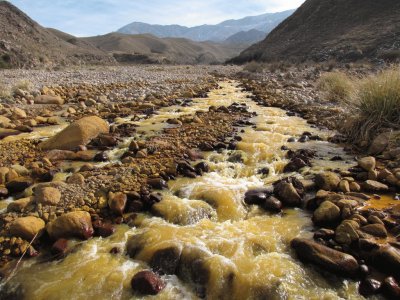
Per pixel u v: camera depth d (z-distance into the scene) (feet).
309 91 55.72
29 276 15.81
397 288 13.57
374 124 29.84
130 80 74.54
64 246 17.26
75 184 22.33
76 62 230.07
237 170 25.52
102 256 16.75
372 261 15.06
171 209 19.70
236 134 32.68
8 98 49.21
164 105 47.70
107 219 19.48
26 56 164.25
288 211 19.94
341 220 17.80
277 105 46.93
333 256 15.06
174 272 15.74
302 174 24.13
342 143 30.50
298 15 227.40
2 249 17.15
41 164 26.27
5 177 23.90
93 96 53.52
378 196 20.26
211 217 19.63
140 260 16.44
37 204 19.94
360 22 168.25
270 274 14.84
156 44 592.19
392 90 30.32
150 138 31.76
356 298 13.74
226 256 16.05
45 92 53.93
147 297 14.47
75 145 30.09
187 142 30.50
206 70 120.78
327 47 144.77
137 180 23.00
